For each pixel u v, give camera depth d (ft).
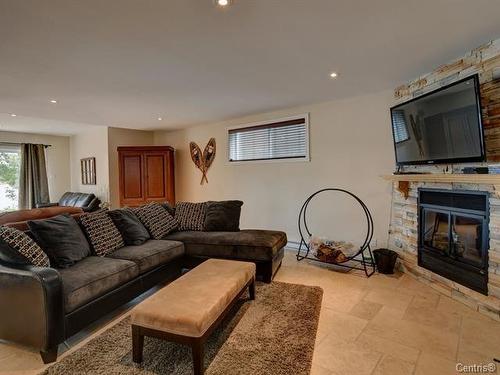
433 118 8.89
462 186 8.54
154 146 18.85
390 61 8.91
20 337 6.21
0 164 21.43
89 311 6.84
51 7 5.76
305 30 6.94
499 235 7.40
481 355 6.04
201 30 6.84
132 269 8.20
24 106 13.32
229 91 11.62
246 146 16.70
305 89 11.61
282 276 10.87
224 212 12.64
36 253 6.84
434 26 6.86
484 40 7.63
